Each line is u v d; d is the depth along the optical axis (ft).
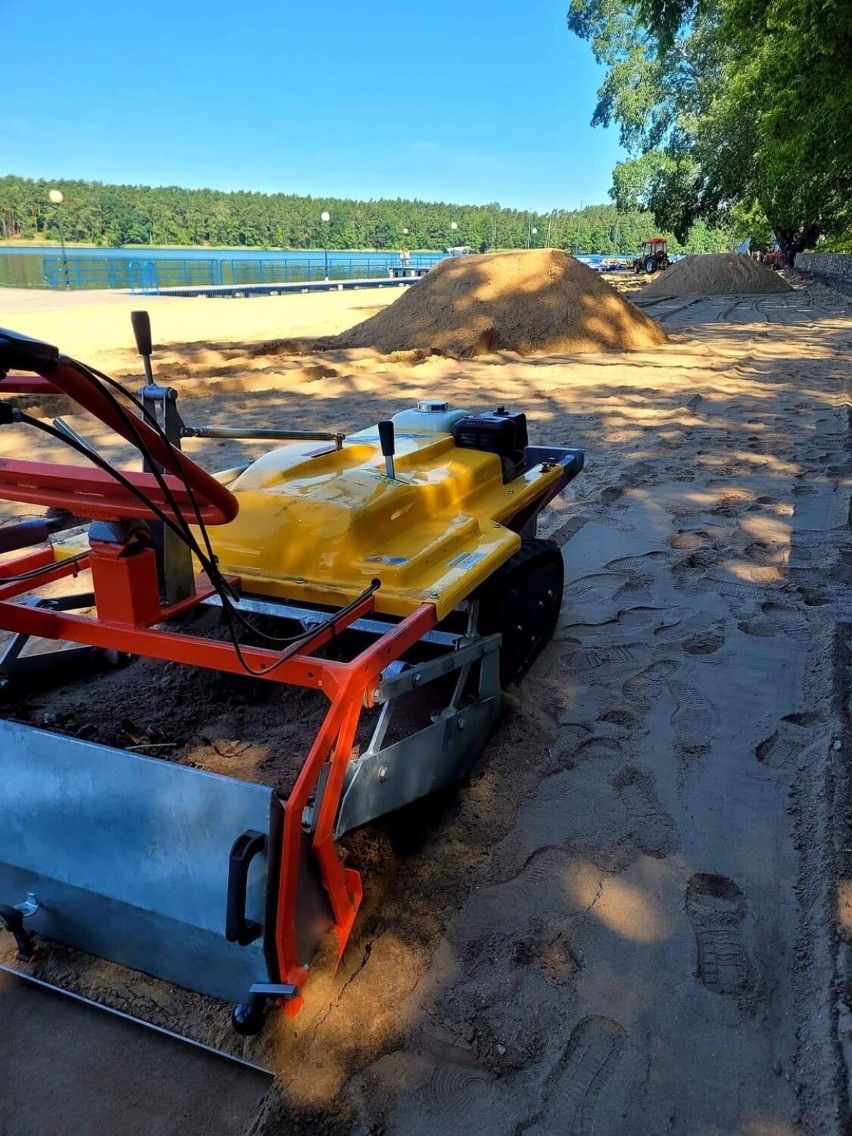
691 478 20.48
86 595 9.72
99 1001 6.45
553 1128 5.57
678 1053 6.08
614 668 11.50
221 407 29.81
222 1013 6.32
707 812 8.64
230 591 7.91
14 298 84.17
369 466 9.73
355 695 6.39
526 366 39.40
